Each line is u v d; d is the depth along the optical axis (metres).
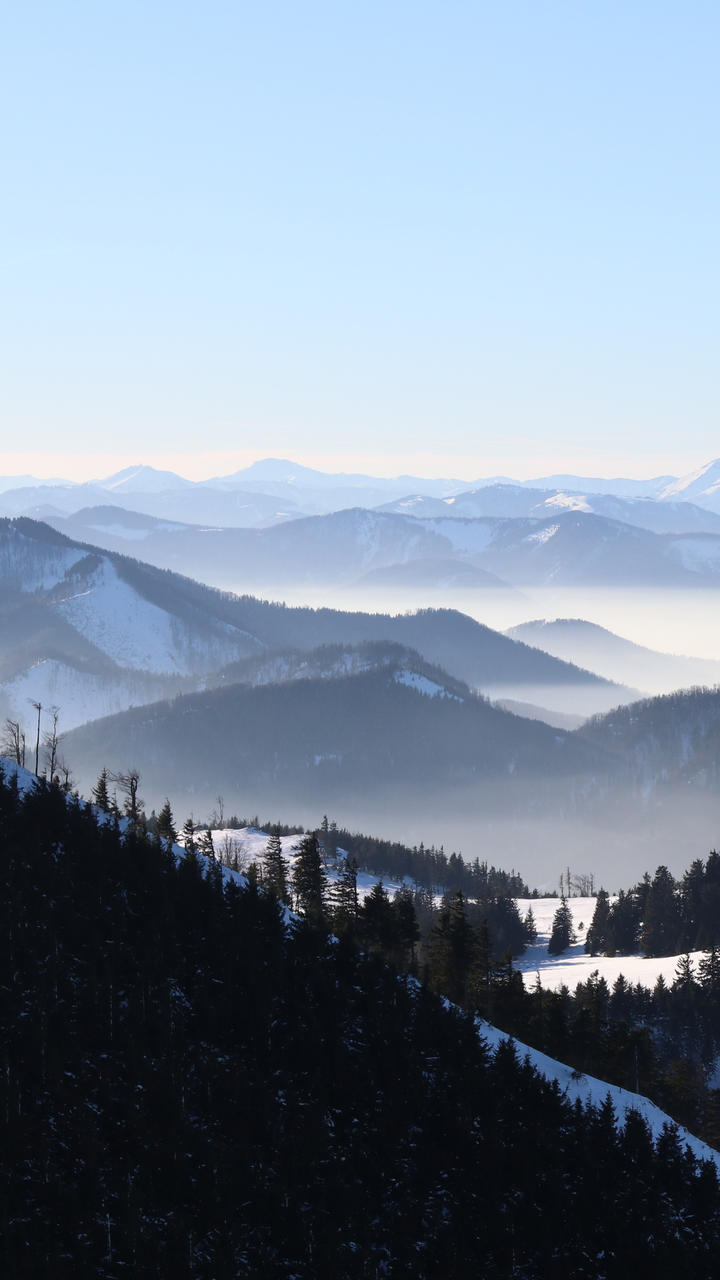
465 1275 64.81
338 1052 79.88
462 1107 77.38
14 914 81.75
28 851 91.94
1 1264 56.25
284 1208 64.50
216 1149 67.69
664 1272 66.81
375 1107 76.06
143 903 91.50
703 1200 72.81
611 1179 73.25
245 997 82.38
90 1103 67.44
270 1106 72.88
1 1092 65.50
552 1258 67.25
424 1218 68.31
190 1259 60.00
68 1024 72.69
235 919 93.50
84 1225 59.56
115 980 79.31
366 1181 69.94
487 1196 70.06
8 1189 59.81
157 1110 68.75
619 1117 85.75
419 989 95.31
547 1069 92.50
